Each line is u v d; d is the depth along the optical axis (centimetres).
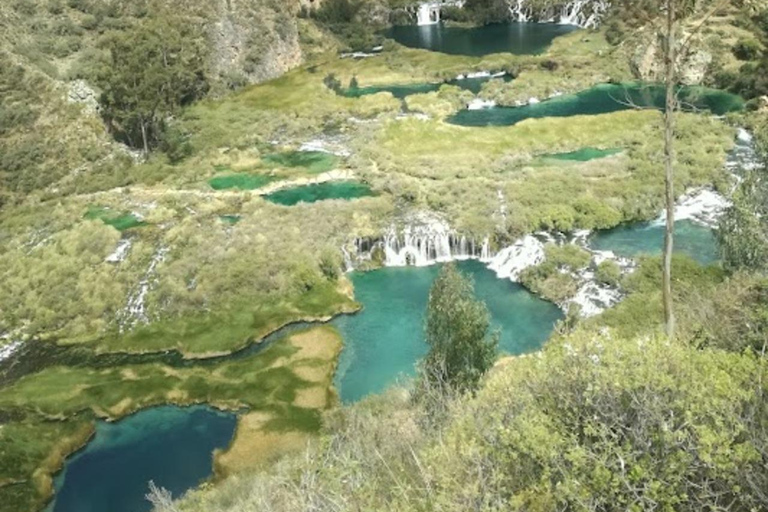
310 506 1964
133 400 5241
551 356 1967
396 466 2261
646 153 8006
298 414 4944
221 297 6303
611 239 6575
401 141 9088
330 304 6184
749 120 8625
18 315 6278
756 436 1552
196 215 7581
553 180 7569
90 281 6512
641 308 5078
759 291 3177
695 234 6506
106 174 8719
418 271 6688
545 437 1642
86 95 9612
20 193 8356
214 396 5231
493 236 6731
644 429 1616
